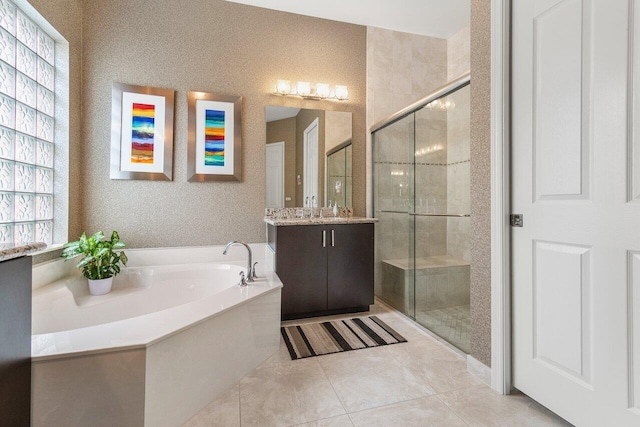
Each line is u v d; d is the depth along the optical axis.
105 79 2.59
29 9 1.92
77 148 2.48
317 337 2.22
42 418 1.09
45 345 1.16
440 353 1.98
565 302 1.28
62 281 2.12
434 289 2.43
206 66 2.83
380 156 3.21
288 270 2.50
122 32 2.63
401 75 3.38
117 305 2.18
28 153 2.04
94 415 1.16
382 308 2.90
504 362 1.54
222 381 1.58
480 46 1.67
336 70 3.18
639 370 1.04
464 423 1.33
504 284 1.53
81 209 2.54
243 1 2.88
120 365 1.18
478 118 1.69
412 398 1.51
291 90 3.02
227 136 2.87
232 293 1.86
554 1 1.30
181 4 2.77
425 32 3.41
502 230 1.53
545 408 1.44
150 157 2.69
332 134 3.17
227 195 2.91
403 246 2.83
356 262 2.69
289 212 3.06
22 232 1.97
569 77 1.25
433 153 2.58
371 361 1.88
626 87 1.06
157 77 2.71
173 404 1.32
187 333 1.39
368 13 3.05
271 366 1.83
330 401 1.49
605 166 1.13
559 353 1.30
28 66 2.03
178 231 2.79
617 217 1.09
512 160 1.52
